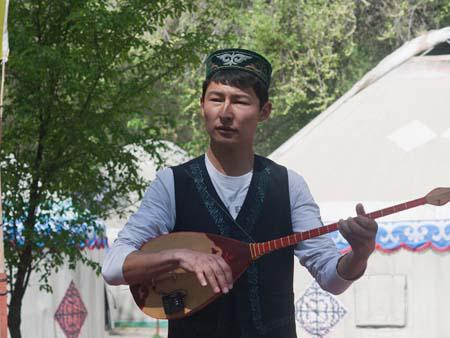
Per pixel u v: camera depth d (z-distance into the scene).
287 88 34.78
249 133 4.93
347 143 18.50
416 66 19.06
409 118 18.55
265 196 4.98
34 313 18.66
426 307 17.28
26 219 12.70
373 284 17.52
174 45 13.38
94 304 19.86
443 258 17.17
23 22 12.64
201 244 4.84
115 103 12.69
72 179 12.77
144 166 19.36
